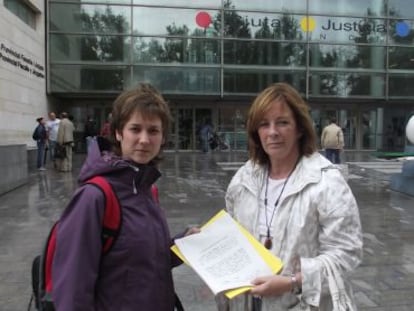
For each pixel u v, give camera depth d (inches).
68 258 64.9
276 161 80.8
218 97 900.6
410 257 211.6
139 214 70.6
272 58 900.6
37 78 733.9
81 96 876.6
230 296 67.4
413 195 387.2
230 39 885.8
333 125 613.3
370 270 193.0
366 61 930.1
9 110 582.2
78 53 837.8
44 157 601.0
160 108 74.9
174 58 872.9
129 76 858.8
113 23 850.1
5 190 394.0
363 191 418.0
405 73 942.4
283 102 78.7
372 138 1014.4
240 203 83.7
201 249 75.1
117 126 75.4
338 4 916.6
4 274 188.4
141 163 73.7
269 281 68.4
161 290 72.0
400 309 154.5
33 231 262.1
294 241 74.4
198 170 575.2
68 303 63.2
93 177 70.1
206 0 878.4
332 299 69.0
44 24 791.1
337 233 72.2
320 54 915.4
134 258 68.8
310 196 74.2
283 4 900.0
